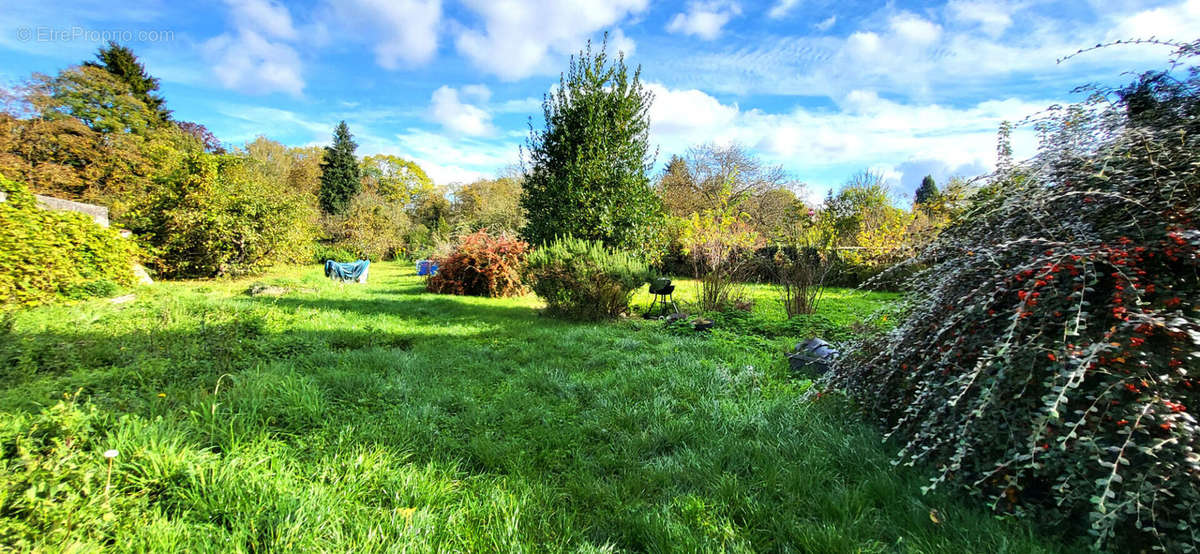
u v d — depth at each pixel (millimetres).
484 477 2463
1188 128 2018
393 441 2771
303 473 2338
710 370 4348
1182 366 1664
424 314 8203
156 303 8070
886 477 2268
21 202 8344
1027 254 2195
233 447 2461
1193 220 1797
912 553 1787
